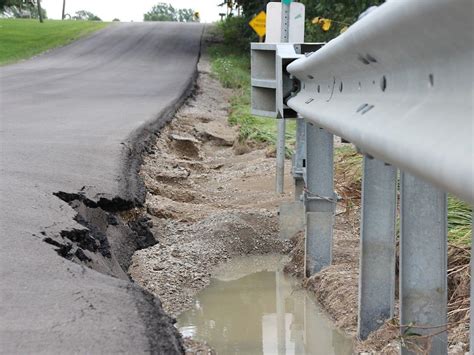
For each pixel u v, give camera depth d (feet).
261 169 40.78
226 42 181.27
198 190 36.32
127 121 49.08
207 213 29.27
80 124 46.03
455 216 22.02
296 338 18.90
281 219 26.73
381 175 16.34
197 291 22.24
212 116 68.49
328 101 15.56
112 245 22.99
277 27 33.17
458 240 20.58
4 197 22.33
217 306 21.12
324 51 14.07
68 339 12.62
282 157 33.47
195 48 172.04
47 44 174.19
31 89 79.20
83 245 20.02
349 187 30.35
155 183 33.30
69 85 86.94
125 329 13.19
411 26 8.47
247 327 19.69
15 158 30.37
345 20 79.25
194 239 26.04
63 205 22.25
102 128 44.06
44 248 17.61
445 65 8.31
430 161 7.70
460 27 7.36
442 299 12.89
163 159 41.34
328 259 22.74
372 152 10.67
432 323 12.96
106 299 14.55
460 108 7.79
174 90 83.97
